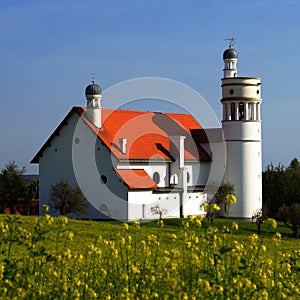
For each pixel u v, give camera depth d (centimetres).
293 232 7669
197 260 1549
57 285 1470
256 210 9344
